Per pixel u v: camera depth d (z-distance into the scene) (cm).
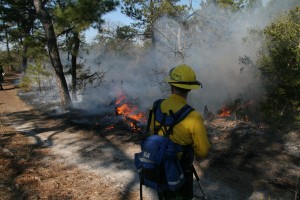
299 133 705
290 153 600
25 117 1136
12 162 562
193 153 272
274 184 478
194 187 472
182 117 262
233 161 573
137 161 292
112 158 614
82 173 531
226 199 432
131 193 452
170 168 256
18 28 1781
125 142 724
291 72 765
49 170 539
